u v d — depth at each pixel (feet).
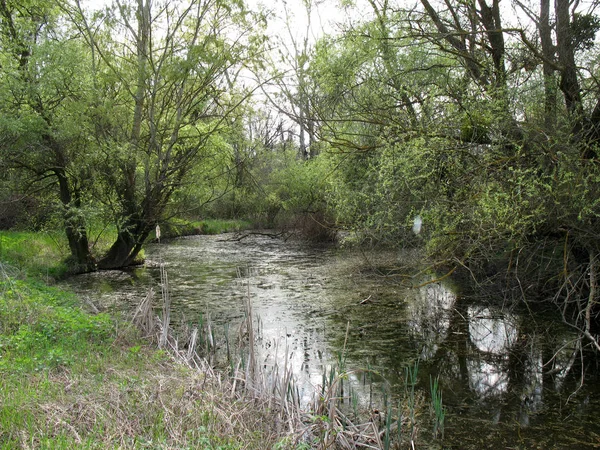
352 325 30.35
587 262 23.71
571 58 24.39
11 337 20.63
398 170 22.76
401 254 34.63
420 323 30.45
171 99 49.83
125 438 13.42
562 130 22.00
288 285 43.57
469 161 22.93
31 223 57.93
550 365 23.32
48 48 40.37
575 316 28.12
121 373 18.54
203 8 48.85
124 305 35.58
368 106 28.27
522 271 25.49
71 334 23.24
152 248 75.25
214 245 79.46
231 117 54.90
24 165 44.80
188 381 18.30
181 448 12.91
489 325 29.63
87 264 51.24
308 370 22.89
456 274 37.96
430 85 27.35
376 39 27.71
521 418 18.43
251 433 14.75
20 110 41.42
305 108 34.83
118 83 48.73
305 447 14.20
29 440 12.59
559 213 19.99
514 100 23.12
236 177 60.03
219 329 29.37
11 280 31.04
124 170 48.21
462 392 20.76
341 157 32.78
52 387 16.35
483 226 20.81
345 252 66.13
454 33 25.29
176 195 56.13
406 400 19.70
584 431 17.42
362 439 16.26
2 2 42.83
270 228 107.34
